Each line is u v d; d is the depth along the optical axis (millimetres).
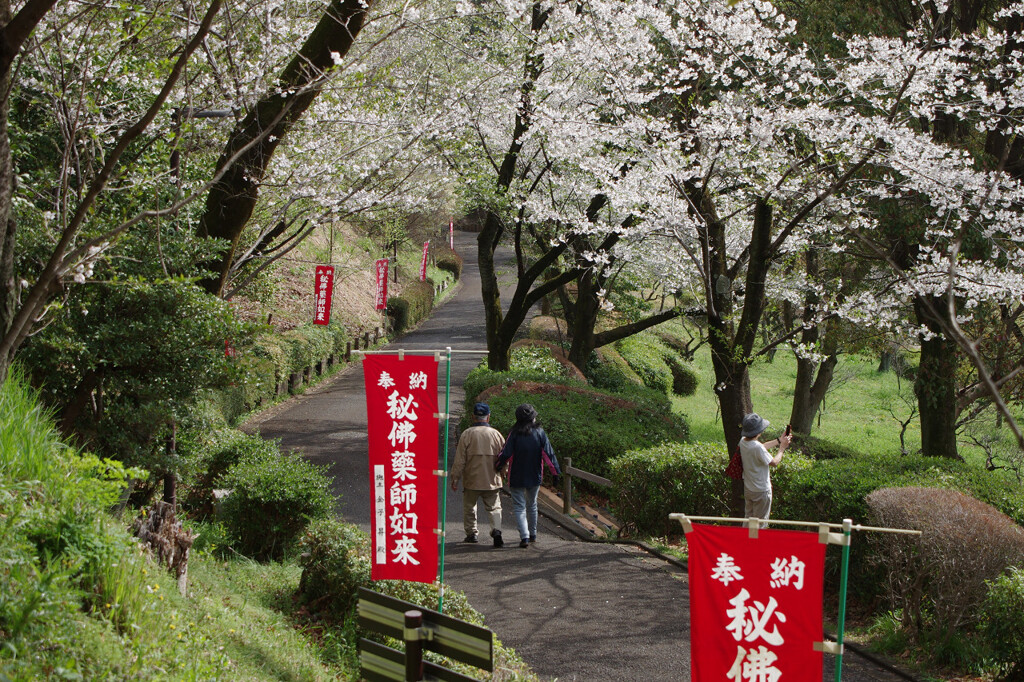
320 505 8570
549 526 11211
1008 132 10359
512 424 13641
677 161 10664
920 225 11242
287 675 5035
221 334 7184
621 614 7309
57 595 3963
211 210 8383
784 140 11117
